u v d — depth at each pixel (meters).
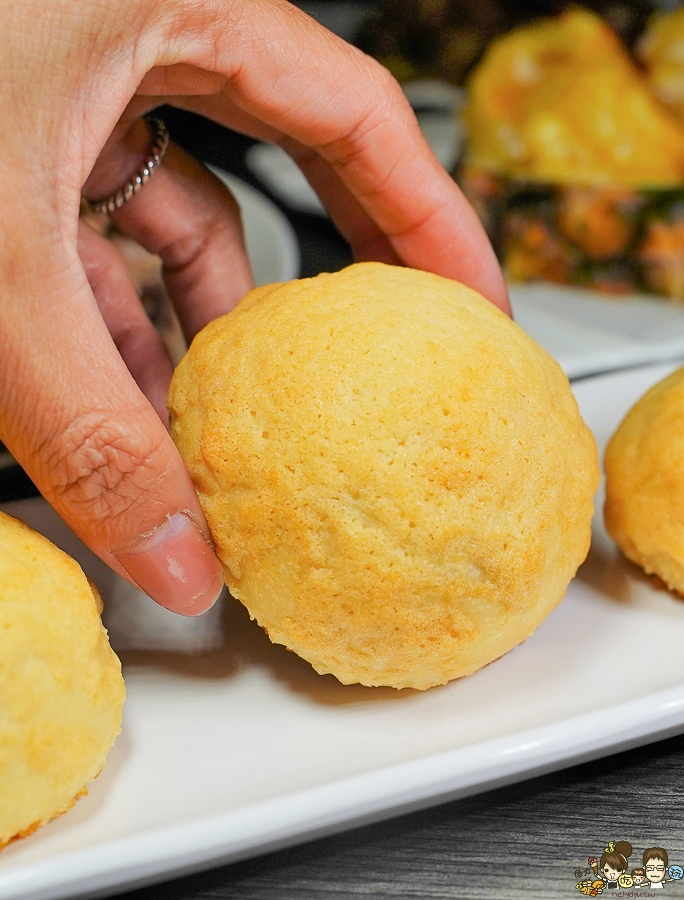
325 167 0.20
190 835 0.13
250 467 0.14
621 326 0.29
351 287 0.15
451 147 0.40
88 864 0.12
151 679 0.16
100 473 0.14
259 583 0.15
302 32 0.16
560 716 0.14
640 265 0.30
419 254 0.19
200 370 0.15
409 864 0.13
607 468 0.18
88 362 0.13
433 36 0.45
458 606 0.14
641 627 0.16
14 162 0.13
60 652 0.13
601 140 0.30
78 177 0.14
